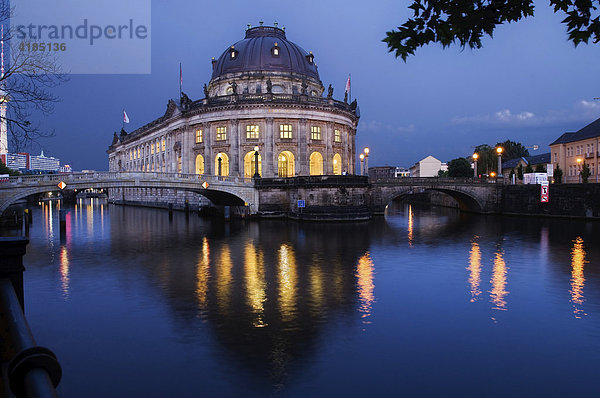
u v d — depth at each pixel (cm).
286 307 1883
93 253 3184
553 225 5078
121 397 1145
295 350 1437
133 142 11238
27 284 2269
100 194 18275
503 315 1773
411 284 2259
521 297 2022
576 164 7856
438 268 2641
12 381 328
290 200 5738
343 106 7506
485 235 4181
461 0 535
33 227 5059
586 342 1498
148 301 1970
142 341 1512
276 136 6812
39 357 336
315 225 5000
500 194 6781
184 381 1230
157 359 1370
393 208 9250
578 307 1873
